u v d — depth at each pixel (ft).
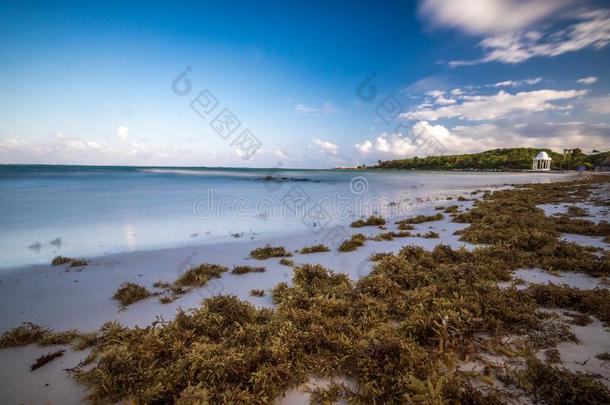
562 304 16.31
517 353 12.17
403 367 11.25
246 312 16.21
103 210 59.31
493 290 17.52
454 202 75.97
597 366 11.37
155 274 25.23
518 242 27.45
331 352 13.01
